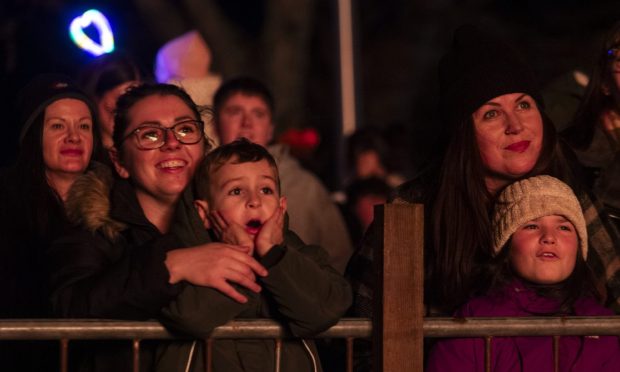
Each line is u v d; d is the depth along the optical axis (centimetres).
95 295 480
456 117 580
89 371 523
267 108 838
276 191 520
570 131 650
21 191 590
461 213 572
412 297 495
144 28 2486
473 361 536
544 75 2508
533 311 552
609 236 588
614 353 545
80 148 616
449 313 567
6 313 570
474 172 574
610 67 634
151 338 480
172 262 481
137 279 477
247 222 511
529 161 577
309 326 490
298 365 510
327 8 2778
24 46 796
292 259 488
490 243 565
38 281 573
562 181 584
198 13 2627
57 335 468
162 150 538
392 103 2664
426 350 559
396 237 495
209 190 516
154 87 551
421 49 2666
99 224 524
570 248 556
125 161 543
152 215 542
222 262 481
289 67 2548
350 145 1209
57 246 520
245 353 504
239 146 521
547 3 2558
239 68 2639
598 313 557
